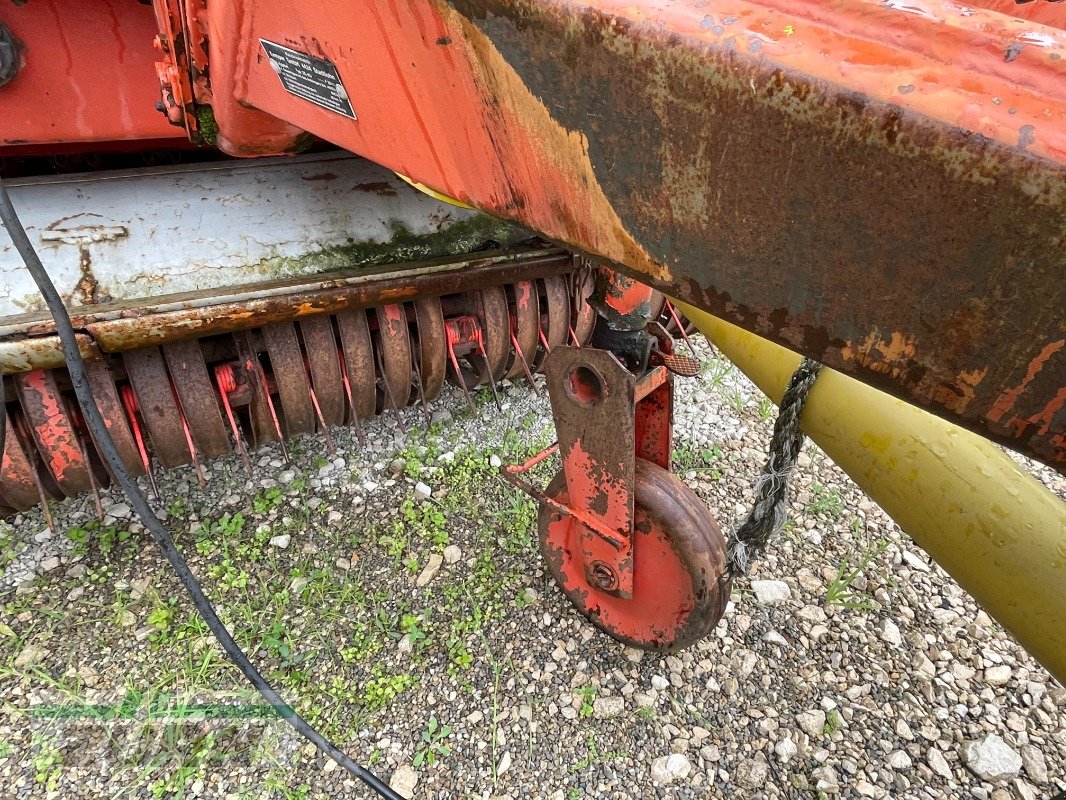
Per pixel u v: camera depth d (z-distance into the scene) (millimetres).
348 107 1147
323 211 2449
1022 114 479
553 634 2463
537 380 3543
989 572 1102
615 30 633
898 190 530
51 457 2076
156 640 2391
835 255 596
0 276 1955
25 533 2744
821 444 1373
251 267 2268
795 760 2129
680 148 650
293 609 2520
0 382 1493
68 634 2406
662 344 1840
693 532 1859
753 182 613
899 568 2756
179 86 1623
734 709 2256
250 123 1657
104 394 2143
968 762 2133
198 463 2330
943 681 2354
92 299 2037
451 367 3025
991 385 563
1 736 2127
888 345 607
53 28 1909
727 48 574
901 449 1184
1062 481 3174
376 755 2117
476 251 2645
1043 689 2334
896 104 508
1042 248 484
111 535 2736
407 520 2869
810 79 539
